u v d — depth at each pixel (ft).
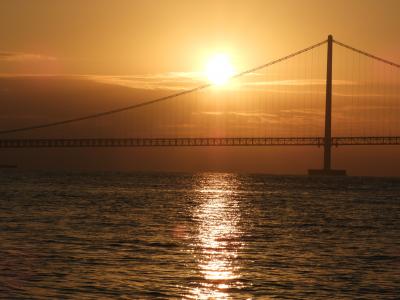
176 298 149.89
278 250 220.23
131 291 154.81
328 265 191.42
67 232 254.88
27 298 147.43
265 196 557.33
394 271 184.03
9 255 195.93
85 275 169.78
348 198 543.39
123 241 232.53
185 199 490.08
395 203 485.15
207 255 205.98
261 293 155.84
